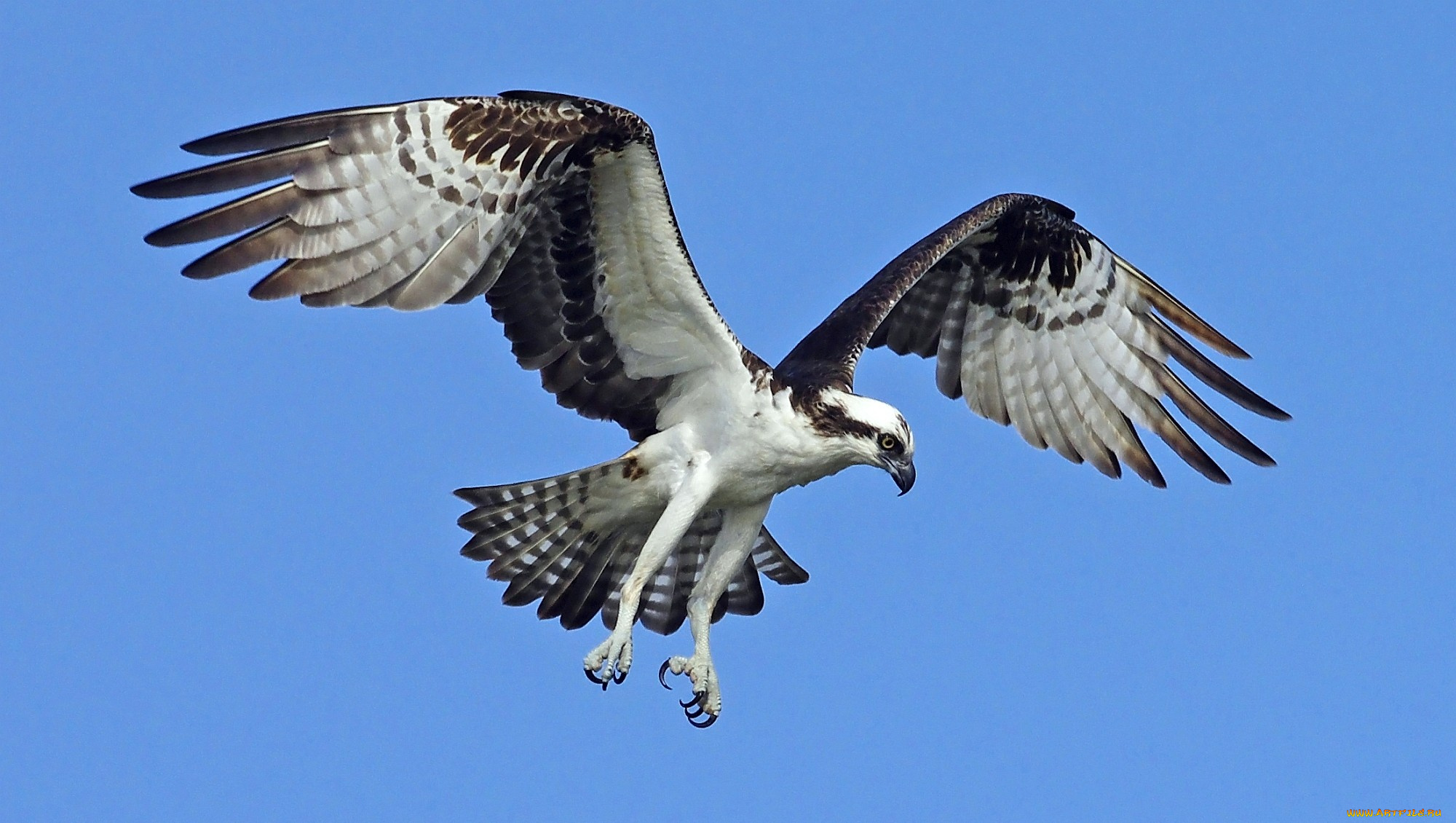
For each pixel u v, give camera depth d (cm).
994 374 1734
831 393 1426
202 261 1179
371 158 1235
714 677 1423
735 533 1446
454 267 1259
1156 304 1700
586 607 1506
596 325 1386
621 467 1426
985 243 1698
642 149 1266
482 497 1451
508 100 1269
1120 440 1708
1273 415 1675
